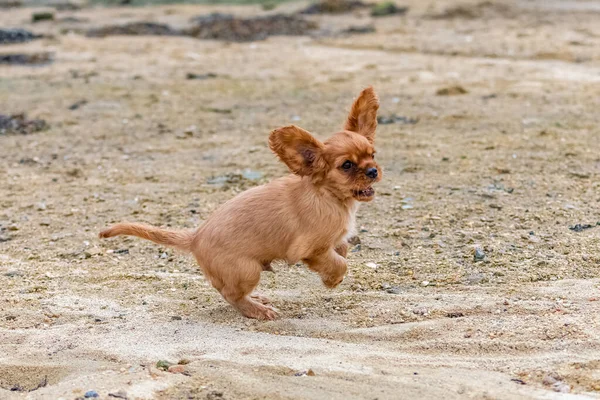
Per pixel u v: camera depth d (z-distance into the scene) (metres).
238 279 8.77
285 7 39.94
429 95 20.47
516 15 33.53
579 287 9.36
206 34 31.86
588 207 12.19
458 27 31.31
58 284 10.19
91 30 33.59
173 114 19.44
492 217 11.95
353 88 21.66
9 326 8.95
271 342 8.25
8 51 29.14
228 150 16.31
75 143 17.28
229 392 7.16
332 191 8.67
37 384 7.65
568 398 6.79
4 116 19.11
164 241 9.04
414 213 12.26
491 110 18.64
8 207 13.40
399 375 7.36
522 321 8.48
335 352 7.95
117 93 21.78
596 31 28.56
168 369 7.66
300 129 8.48
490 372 7.43
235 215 8.75
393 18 34.66
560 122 17.27
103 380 7.39
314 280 10.15
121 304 9.49
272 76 23.61
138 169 15.30
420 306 9.10
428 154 15.39
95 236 11.98
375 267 10.41
